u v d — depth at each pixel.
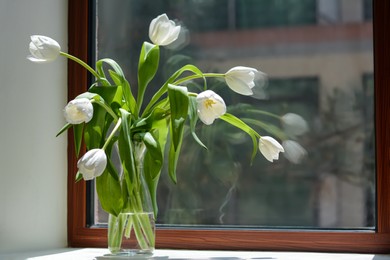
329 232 2.19
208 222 2.33
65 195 2.33
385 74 2.17
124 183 2.03
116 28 2.40
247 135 2.32
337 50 2.29
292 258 2.10
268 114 2.32
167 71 2.38
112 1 2.41
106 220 2.34
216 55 2.36
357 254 2.16
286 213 2.29
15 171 2.19
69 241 2.32
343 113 2.28
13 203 2.18
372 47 2.26
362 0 2.27
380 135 2.17
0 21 2.17
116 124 2.03
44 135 2.27
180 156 2.35
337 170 2.27
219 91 2.35
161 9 2.39
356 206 2.26
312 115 2.30
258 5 2.34
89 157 1.88
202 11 2.37
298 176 2.29
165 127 2.08
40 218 2.25
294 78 2.31
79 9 2.36
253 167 2.31
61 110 2.32
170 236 2.27
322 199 2.28
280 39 2.33
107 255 2.09
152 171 1.99
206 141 2.34
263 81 2.33
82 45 2.35
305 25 2.31
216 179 2.33
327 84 2.29
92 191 2.35
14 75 2.20
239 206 2.31
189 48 2.37
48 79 2.29
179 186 2.34
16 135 2.20
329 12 2.30
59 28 2.33
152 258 2.06
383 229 2.16
